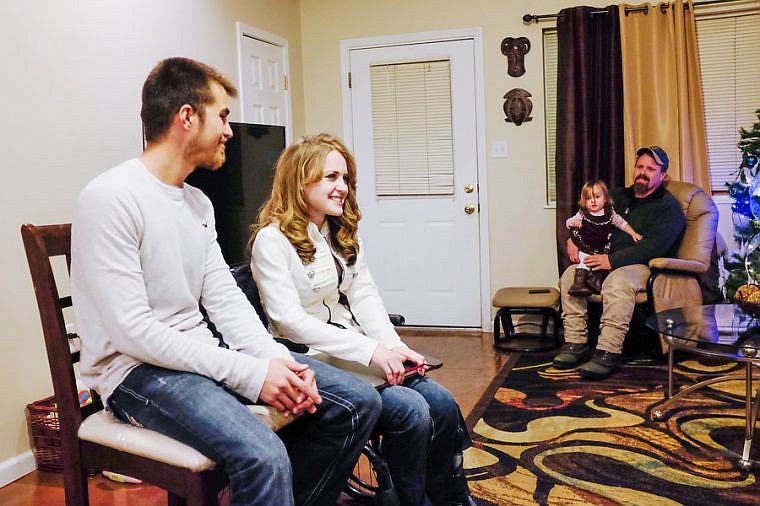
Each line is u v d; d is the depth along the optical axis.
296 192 2.06
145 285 1.64
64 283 3.10
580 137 4.70
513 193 5.04
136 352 1.56
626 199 4.32
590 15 4.65
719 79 4.63
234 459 1.49
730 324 2.93
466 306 5.23
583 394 3.56
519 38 4.91
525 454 2.82
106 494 2.65
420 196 5.26
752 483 2.50
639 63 4.59
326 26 5.38
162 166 1.68
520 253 5.07
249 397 1.62
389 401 1.89
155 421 1.58
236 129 3.46
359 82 5.33
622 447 2.86
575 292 4.05
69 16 3.16
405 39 5.17
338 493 1.82
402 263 5.34
